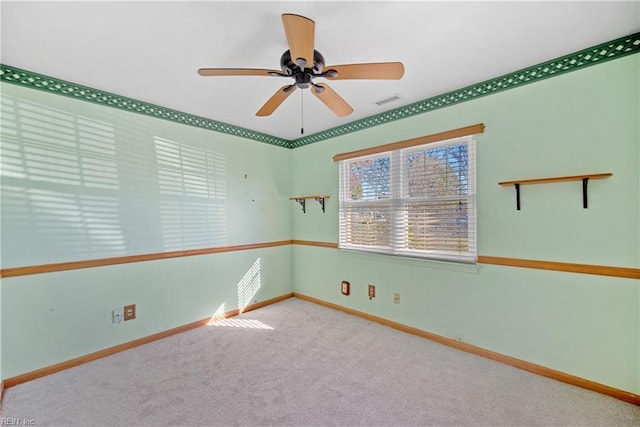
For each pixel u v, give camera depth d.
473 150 2.40
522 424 1.62
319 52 1.70
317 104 2.68
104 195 2.42
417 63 2.01
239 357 2.36
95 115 2.37
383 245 3.05
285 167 3.93
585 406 1.75
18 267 2.03
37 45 1.74
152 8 1.42
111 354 2.43
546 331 2.06
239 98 2.55
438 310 2.60
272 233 3.77
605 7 1.46
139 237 2.62
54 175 2.18
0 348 1.94
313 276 3.76
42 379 2.07
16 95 2.03
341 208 3.41
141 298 2.63
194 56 1.88
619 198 1.80
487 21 1.56
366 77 1.58
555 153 2.00
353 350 2.47
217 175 3.19
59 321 2.20
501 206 2.25
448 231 2.57
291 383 2.00
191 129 2.97
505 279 2.24
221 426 1.62
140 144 2.62
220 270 3.22
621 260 1.80
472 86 2.36
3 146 1.99
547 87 2.02
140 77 2.16
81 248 2.31
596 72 1.84
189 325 2.94
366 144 3.12
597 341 1.88
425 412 1.71
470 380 2.03
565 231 1.98
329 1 1.39
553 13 1.51
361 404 1.79
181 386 1.98
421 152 2.74
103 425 1.63
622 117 1.77
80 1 1.36
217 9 1.43
